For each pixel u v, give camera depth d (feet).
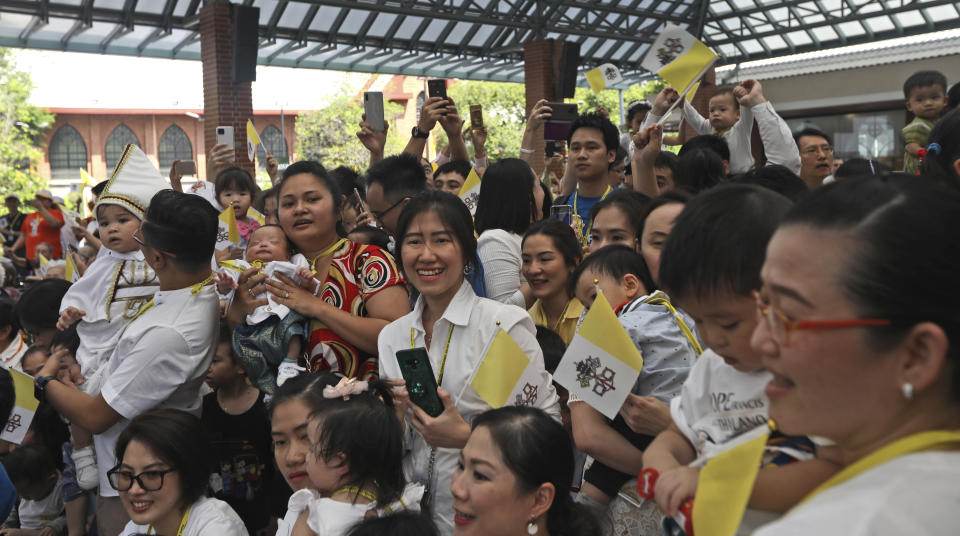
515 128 126.72
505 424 6.79
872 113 52.24
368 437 7.66
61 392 9.43
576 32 60.03
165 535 8.86
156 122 142.72
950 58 48.67
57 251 34.40
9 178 99.35
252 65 40.42
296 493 7.91
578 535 6.81
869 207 2.78
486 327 8.31
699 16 63.72
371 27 54.29
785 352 2.90
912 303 2.68
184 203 9.55
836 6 57.62
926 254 2.67
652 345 6.83
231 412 10.79
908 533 2.52
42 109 127.85
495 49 59.11
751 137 15.40
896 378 2.77
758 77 58.08
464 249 8.50
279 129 146.51
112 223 10.69
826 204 2.88
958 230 2.72
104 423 9.27
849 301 2.75
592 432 6.88
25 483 11.86
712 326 4.34
